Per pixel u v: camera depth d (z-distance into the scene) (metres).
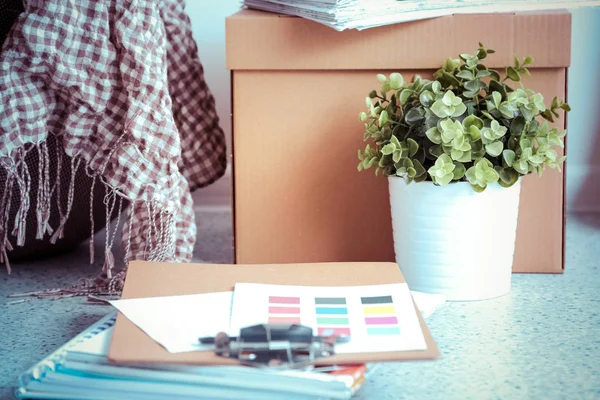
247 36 1.35
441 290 1.29
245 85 1.38
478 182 1.19
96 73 1.25
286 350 0.86
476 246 1.26
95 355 0.90
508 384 1.00
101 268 1.50
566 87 1.35
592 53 1.83
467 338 1.14
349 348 0.89
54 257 1.56
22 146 1.23
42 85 1.24
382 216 1.42
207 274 1.14
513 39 1.33
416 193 1.24
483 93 1.34
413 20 1.32
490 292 1.30
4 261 1.48
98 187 1.37
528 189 1.40
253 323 0.96
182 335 0.92
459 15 1.32
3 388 0.98
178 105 1.58
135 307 1.01
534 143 1.33
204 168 1.63
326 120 1.39
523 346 1.12
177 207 1.33
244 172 1.41
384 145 1.28
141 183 1.26
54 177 1.31
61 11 1.22
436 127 1.19
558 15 1.32
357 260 1.44
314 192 1.42
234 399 0.83
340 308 1.02
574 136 1.88
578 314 1.24
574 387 0.99
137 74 1.25
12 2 1.25
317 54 1.35
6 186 1.25
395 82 1.27
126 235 1.36
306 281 1.12
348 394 0.83
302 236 1.43
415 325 0.96
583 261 1.51
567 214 1.88
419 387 0.99
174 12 1.54
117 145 1.26
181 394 0.84
